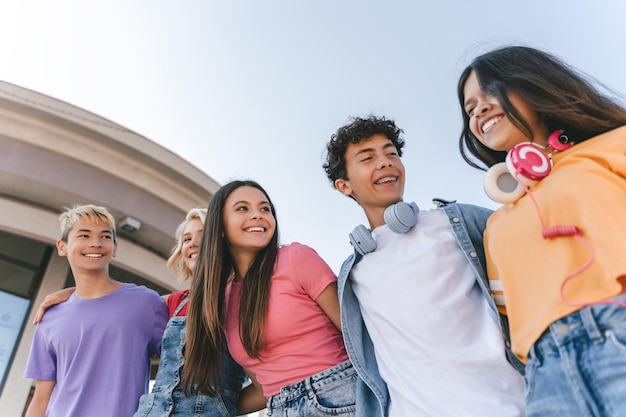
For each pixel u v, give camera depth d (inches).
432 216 74.9
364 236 74.4
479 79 64.3
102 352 95.7
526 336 46.3
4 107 224.7
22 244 241.3
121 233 260.4
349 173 86.4
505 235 53.4
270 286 79.0
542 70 59.0
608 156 47.1
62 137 237.0
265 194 92.7
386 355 65.4
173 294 109.0
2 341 221.8
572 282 43.5
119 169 252.1
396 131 90.0
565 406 41.2
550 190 49.5
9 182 227.8
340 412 67.8
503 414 53.1
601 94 57.7
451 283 65.7
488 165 73.7
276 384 74.2
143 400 84.7
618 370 38.3
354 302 74.5
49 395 100.0
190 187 277.9
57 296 108.5
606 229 42.0
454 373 57.7
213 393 80.7
